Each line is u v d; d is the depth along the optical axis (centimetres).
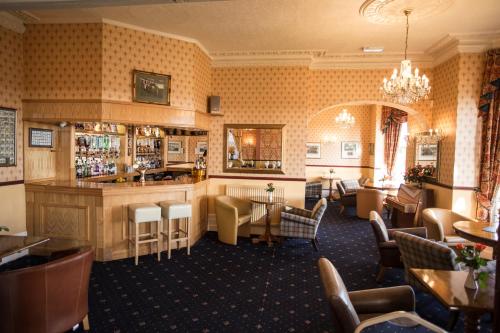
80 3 372
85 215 512
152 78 557
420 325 184
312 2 439
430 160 685
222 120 703
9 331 249
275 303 384
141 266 493
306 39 589
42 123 566
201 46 633
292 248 593
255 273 473
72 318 283
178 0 361
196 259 528
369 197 830
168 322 339
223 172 707
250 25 528
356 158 1212
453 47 581
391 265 436
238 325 336
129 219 525
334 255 558
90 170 660
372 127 1173
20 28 523
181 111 591
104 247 508
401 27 521
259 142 694
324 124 1223
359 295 273
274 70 683
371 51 648
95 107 517
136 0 363
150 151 841
